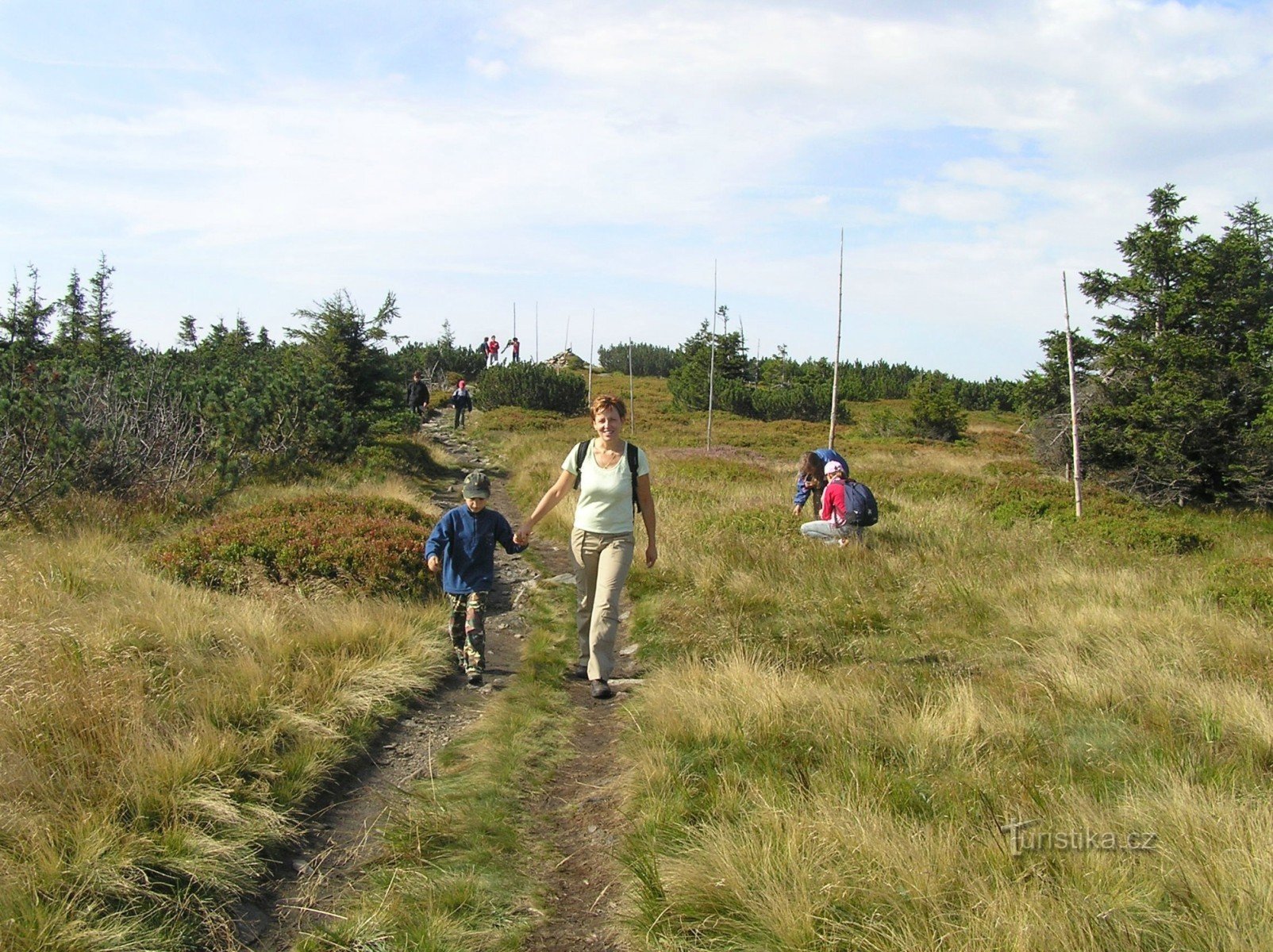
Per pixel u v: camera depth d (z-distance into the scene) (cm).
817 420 4025
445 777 456
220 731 440
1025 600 802
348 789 441
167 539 955
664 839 372
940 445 3145
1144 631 679
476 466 2098
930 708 489
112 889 310
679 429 3219
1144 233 2130
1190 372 1992
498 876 361
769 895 305
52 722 407
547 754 492
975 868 319
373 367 2161
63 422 1199
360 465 1686
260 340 3950
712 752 450
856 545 961
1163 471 1998
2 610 566
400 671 591
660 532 1070
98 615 588
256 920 327
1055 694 534
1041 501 1467
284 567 799
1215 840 330
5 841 325
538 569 1032
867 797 377
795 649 656
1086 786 396
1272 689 543
